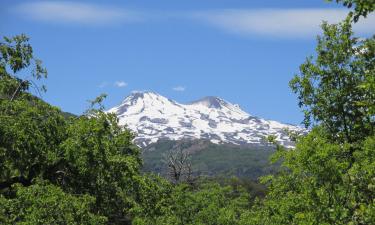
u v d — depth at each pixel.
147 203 25.23
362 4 9.41
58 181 22.47
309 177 14.12
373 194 12.65
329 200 12.96
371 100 11.74
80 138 21.56
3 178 21.42
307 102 20.64
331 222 12.71
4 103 21.12
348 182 12.88
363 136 18.83
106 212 23.70
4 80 24.27
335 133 19.77
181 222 34.47
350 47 20.25
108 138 24.05
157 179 27.47
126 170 22.98
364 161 13.22
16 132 19.91
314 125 20.38
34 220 17.02
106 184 23.25
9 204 17.95
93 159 21.77
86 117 23.48
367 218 11.77
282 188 16.14
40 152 21.17
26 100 23.08
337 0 9.68
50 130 21.72
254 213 26.20
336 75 20.20
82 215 18.47
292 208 15.05
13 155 20.39
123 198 23.86
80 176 22.62
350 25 20.42
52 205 17.55
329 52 20.44
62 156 21.80
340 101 19.41
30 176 21.83
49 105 22.61
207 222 35.47
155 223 27.47
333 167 13.05
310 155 13.45
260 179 17.59
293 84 20.98
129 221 27.27
